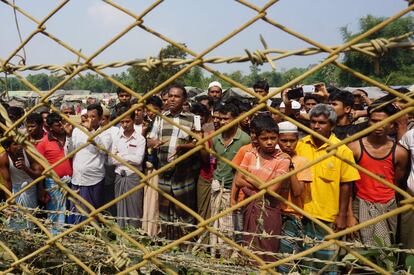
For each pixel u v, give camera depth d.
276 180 1.30
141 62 1.46
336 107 4.00
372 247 1.92
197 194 4.32
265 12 1.22
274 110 1.27
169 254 2.18
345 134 3.91
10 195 1.84
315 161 1.25
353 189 3.30
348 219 3.13
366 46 1.18
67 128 4.91
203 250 2.57
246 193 2.87
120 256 1.80
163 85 1.42
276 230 2.68
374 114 3.01
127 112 1.49
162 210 4.25
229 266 2.12
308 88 5.70
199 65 1.35
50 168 1.73
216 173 4.06
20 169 3.56
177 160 1.44
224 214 1.40
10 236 2.29
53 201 3.88
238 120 1.31
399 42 1.15
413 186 3.08
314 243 2.24
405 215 3.11
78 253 2.17
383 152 3.13
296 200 2.97
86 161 4.62
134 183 4.58
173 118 4.30
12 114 4.21
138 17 1.39
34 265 2.27
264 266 1.38
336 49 1.19
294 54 1.26
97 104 4.77
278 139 3.18
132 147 4.59
